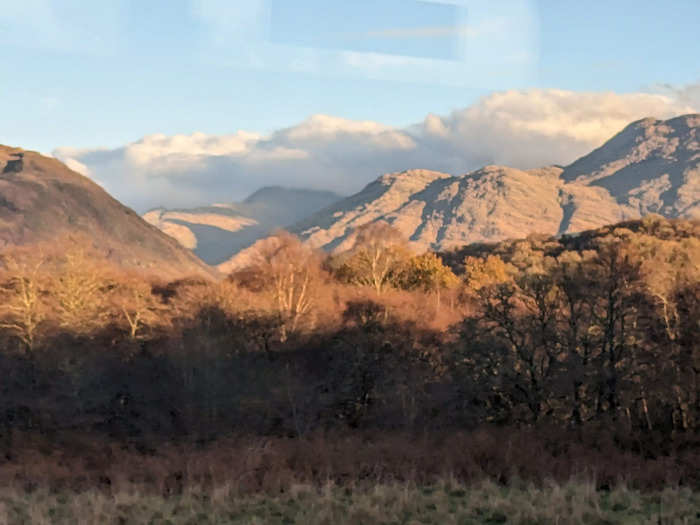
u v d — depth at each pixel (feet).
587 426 101.50
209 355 161.27
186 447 108.68
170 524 48.65
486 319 141.28
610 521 45.06
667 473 64.28
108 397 148.46
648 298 131.34
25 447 114.01
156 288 259.80
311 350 174.50
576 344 131.03
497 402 134.82
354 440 100.12
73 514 51.03
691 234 442.09
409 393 141.28
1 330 184.55
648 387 117.08
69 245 260.83
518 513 45.24
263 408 140.15
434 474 68.08
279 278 231.71
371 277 271.28
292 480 62.39
